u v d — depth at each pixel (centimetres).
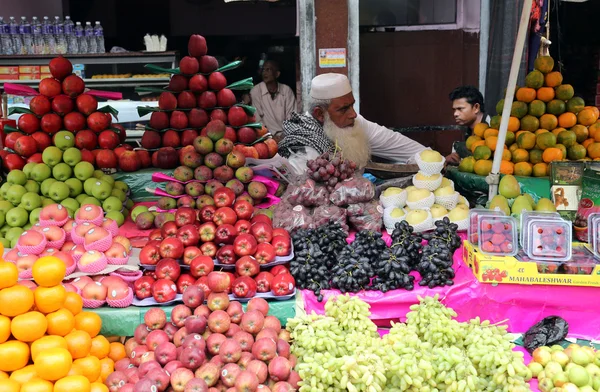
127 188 409
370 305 299
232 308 282
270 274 306
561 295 303
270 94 769
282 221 347
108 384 263
